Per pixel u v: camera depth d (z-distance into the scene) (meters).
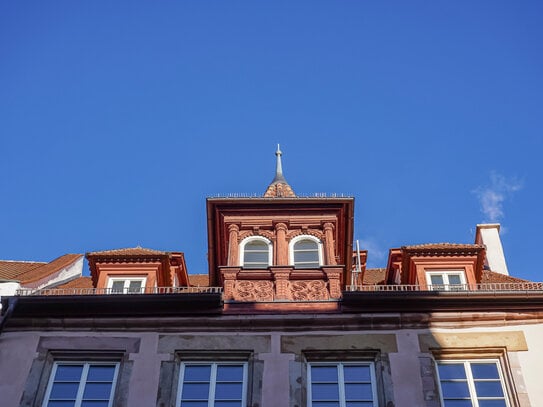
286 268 19.83
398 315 18.72
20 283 20.73
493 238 28.95
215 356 18.12
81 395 17.53
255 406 17.02
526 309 18.88
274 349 18.08
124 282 21.16
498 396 17.39
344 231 21.89
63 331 18.69
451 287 20.16
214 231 21.91
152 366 17.84
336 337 18.33
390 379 17.45
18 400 17.33
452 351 18.11
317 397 17.36
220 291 19.25
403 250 21.56
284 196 22.00
